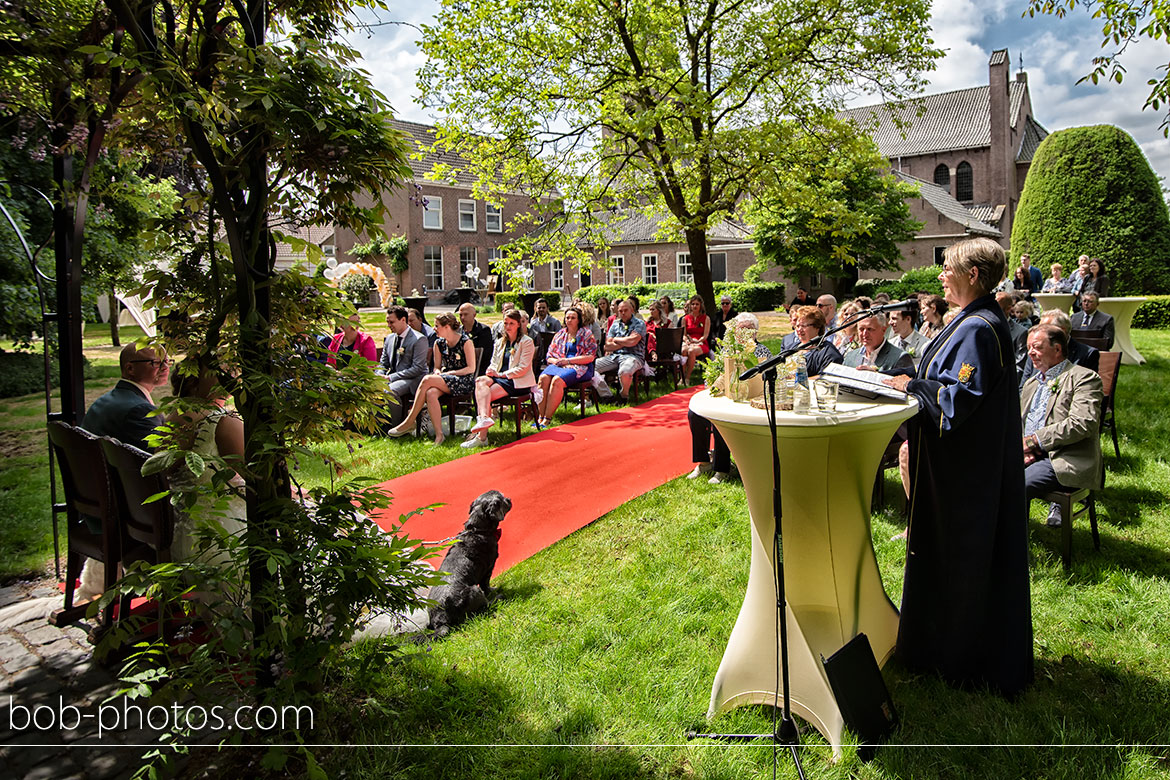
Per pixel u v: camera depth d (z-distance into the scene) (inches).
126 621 84.9
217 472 82.7
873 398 105.3
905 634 109.3
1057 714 99.0
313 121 80.7
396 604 92.3
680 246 1387.8
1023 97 1961.1
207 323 97.8
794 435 92.1
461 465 238.4
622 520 182.4
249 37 85.4
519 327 278.2
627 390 337.1
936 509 102.2
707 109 411.8
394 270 1343.5
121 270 339.9
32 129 126.6
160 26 99.8
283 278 96.4
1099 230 714.8
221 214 85.7
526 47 439.8
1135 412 274.1
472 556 137.9
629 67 459.8
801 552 100.3
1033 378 167.5
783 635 87.1
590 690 108.8
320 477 228.8
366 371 95.2
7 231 358.3
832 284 1246.9
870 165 499.2
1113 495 185.8
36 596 147.9
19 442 297.6
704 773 90.4
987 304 99.9
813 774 89.7
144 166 124.6
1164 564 145.4
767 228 996.6
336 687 108.7
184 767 93.2
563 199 476.1
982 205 1820.9
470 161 481.1
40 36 110.9
